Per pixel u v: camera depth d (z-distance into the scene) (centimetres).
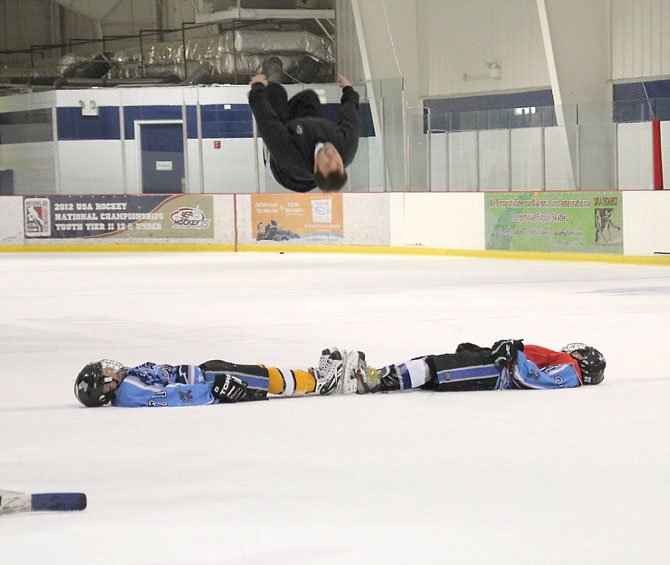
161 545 1167
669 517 1252
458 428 1797
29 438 1772
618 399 2066
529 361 2191
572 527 1216
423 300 4275
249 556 1127
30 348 3023
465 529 1212
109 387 2052
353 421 1866
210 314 3856
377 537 1187
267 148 1334
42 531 1227
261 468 1523
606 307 3931
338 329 3350
